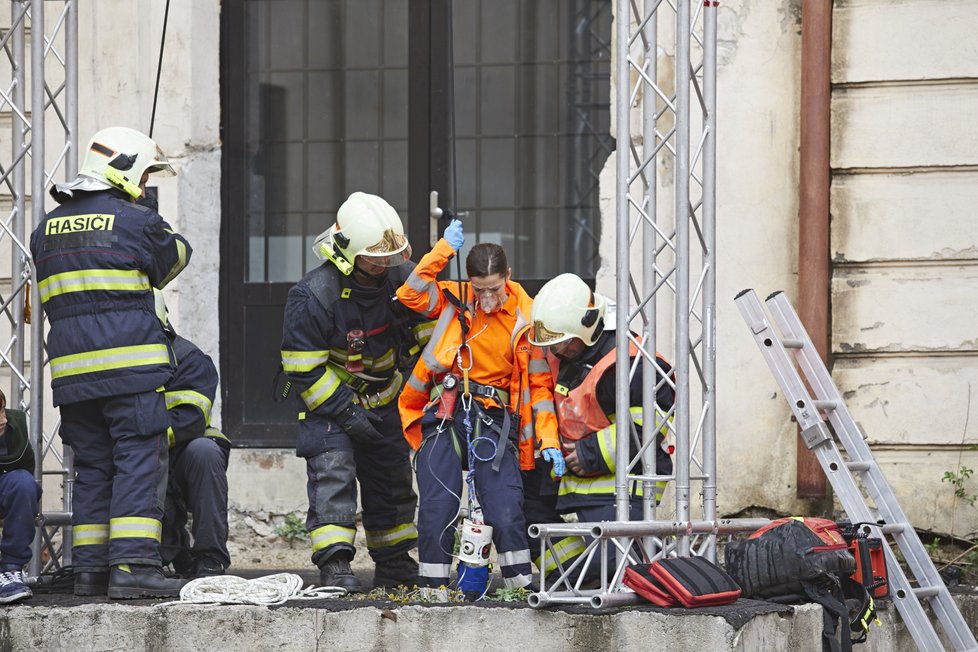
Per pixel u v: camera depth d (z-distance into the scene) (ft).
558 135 84.12
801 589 56.13
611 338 61.36
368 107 86.63
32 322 67.15
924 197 74.74
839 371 75.31
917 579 62.39
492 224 84.84
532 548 62.90
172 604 56.54
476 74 85.25
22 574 60.49
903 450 74.79
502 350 60.08
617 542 56.80
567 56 84.12
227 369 86.69
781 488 75.77
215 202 86.12
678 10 59.06
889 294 74.95
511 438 59.88
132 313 59.88
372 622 55.31
